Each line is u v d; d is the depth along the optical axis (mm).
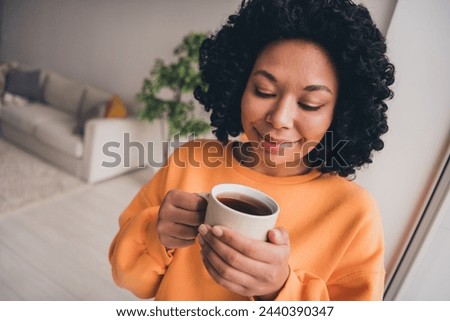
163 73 2256
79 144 2557
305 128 457
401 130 1202
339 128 515
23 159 2764
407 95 1165
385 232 1312
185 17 2514
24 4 3627
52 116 2988
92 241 2008
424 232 1241
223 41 572
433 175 1192
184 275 565
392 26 1138
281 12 435
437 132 1159
